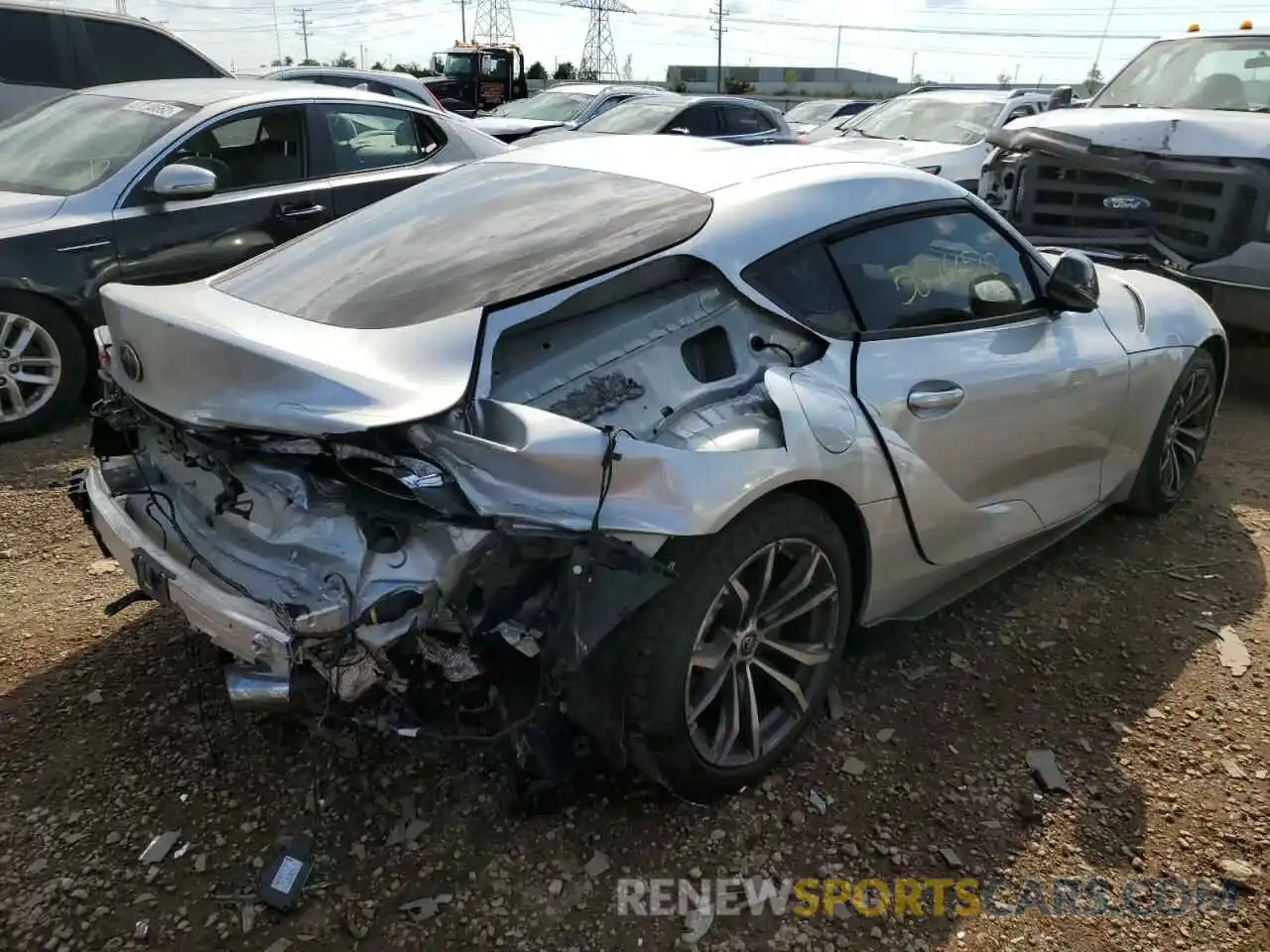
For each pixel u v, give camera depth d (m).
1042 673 3.19
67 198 5.24
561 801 2.50
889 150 9.41
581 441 2.13
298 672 2.14
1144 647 3.34
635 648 2.31
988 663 3.24
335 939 2.19
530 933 2.22
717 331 2.70
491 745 2.35
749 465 2.38
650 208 2.84
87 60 8.66
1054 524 3.57
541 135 11.60
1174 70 7.00
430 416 2.07
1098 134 6.12
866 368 2.82
